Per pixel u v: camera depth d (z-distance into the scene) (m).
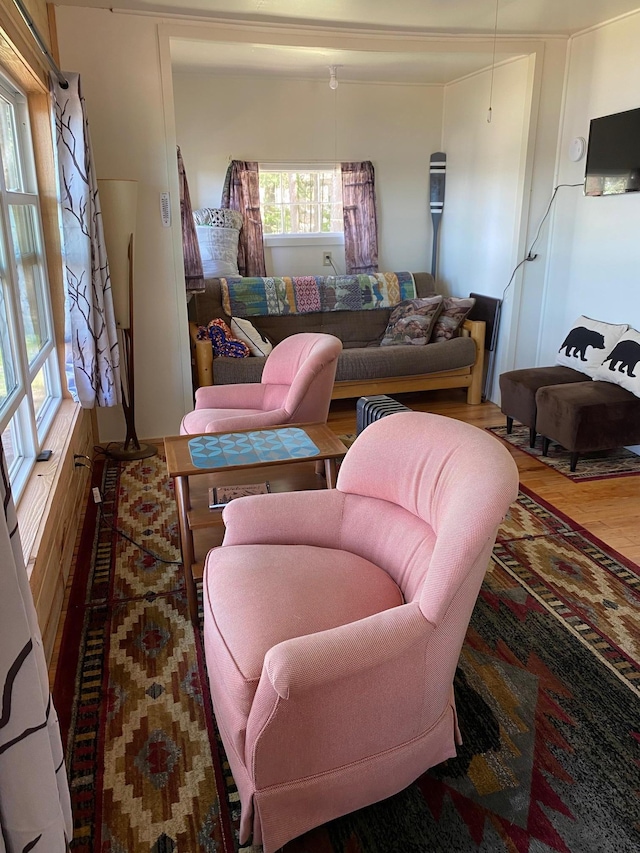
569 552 2.57
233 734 1.30
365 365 4.25
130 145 3.42
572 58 3.83
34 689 0.93
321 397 2.71
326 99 4.72
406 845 1.37
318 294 4.66
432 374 4.49
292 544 1.75
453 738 1.52
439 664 1.34
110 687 1.85
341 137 4.83
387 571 1.62
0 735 0.89
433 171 5.02
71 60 3.24
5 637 0.87
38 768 0.95
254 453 2.20
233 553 1.68
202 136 4.54
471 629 2.09
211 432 2.43
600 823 1.42
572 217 3.99
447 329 4.54
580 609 2.20
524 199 4.09
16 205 2.53
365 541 1.69
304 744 1.24
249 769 1.25
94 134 3.37
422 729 1.40
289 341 3.00
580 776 1.54
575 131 3.88
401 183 5.07
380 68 4.32
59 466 2.31
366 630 1.22
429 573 1.28
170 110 3.41
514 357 4.45
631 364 3.35
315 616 1.42
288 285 4.59
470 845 1.37
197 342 3.96
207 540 2.27
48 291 3.08
